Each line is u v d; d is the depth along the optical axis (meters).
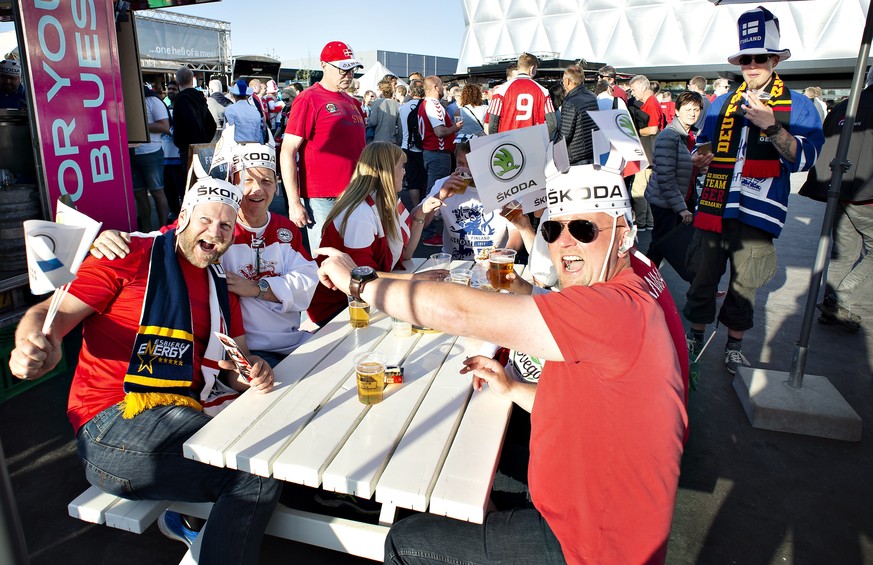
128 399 2.03
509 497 2.22
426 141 8.53
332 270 1.86
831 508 2.77
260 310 2.82
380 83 9.13
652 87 9.54
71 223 1.48
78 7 3.88
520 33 30.98
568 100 6.14
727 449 3.23
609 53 28.92
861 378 4.07
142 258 2.19
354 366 2.31
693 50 27.09
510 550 1.60
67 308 2.02
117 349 2.15
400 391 2.12
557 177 1.66
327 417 1.94
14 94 5.68
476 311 1.49
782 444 3.29
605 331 1.39
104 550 2.45
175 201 8.20
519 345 1.48
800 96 3.55
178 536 2.33
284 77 28.02
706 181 3.92
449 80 19.52
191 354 2.16
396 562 1.71
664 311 1.64
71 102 3.86
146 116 5.64
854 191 4.52
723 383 3.98
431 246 7.48
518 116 6.76
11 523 0.82
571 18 29.56
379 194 3.25
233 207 2.23
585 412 1.45
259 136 8.98
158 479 1.90
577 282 1.72
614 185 1.62
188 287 2.24
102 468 1.95
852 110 3.16
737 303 3.96
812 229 8.78
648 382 1.41
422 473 1.67
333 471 1.66
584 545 1.47
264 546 2.51
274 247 2.93
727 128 3.72
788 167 3.62
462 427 1.91
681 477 2.98
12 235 3.59
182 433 1.95
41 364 1.77
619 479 1.43
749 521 2.67
